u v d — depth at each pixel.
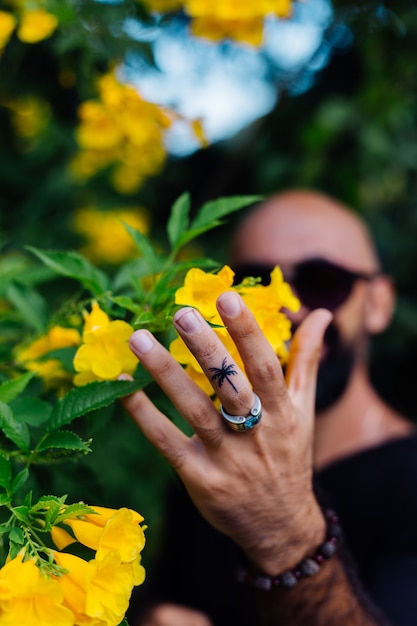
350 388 0.84
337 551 0.55
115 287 0.57
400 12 0.95
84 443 0.46
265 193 1.40
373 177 1.35
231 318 0.45
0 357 0.59
